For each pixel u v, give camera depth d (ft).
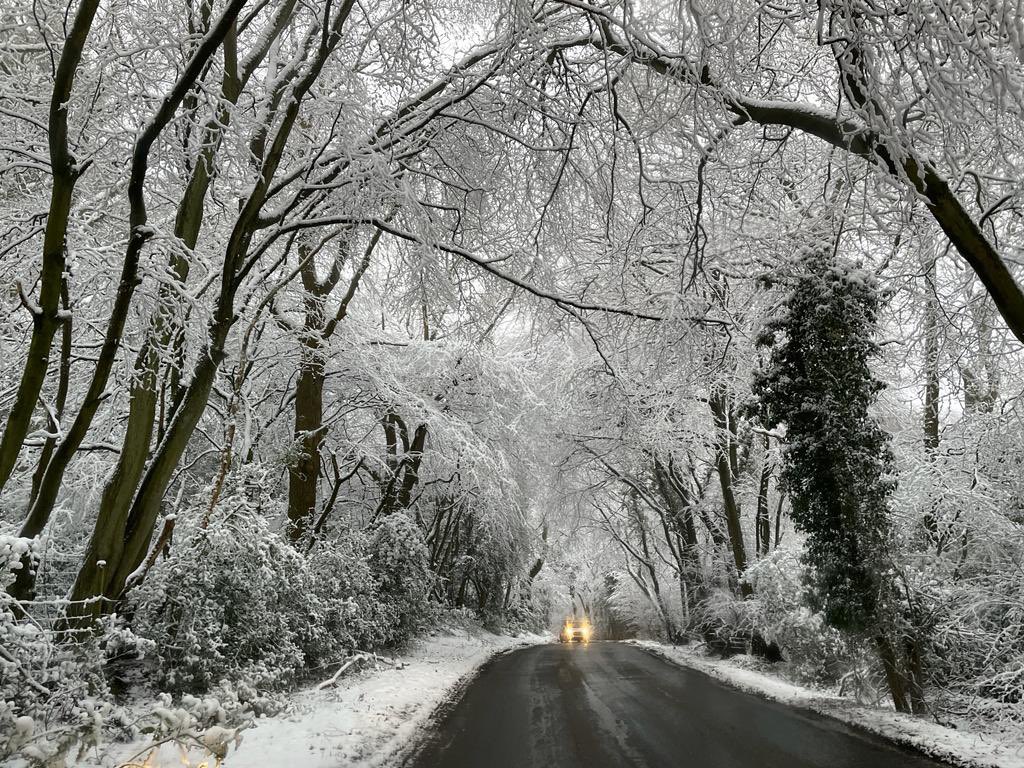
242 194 32.76
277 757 21.18
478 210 36.55
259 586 31.58
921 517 42.01
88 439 41.16
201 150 28.32
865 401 32.83
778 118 27.40
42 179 32.40
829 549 32.91
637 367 49.11
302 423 50.93
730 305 45.98
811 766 21.84
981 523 38.88
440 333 67.46
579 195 36.86
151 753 18.75
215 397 49.78
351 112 30.40
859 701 33.53
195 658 27.63
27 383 18.48
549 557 132.57
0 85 27.53
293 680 36.04
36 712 18.26
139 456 26.18
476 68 34.22
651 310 40.45
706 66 24.58
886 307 40.19
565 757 23.39
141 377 26.96
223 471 34.88
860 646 32.65
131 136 27.53
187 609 28.84
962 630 32.37
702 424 64.39
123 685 28.73
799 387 34.47
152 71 28.12
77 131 27.17
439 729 28.60
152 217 36.58
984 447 41.04
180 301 28.02
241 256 27.37
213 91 24.80
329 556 45.70
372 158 28.45
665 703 36.06
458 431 62.39
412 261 36.96
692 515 77.66
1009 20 19.69
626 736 27.02
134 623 28.12
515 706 35.04
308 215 35.27
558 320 39.47
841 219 33.91
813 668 41.86
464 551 98.58
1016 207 30.76
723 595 65.00
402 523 62.03
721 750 24.35
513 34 26.20
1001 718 28.25
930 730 26.04
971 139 29.76
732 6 22.29
